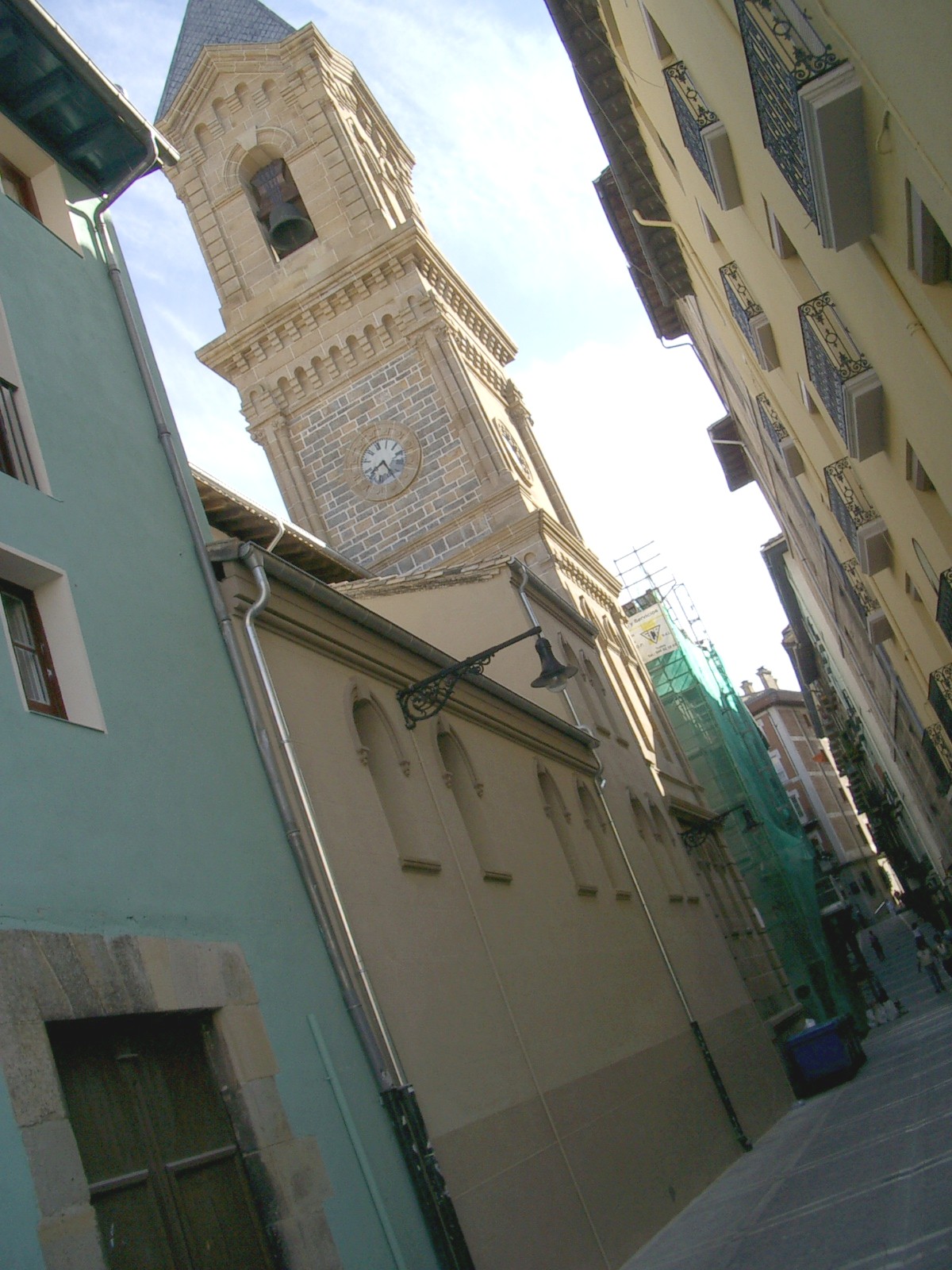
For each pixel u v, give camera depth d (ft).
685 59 52.60
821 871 182.91
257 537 62.39
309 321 142.72
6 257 39.40
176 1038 31.37
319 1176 32.99
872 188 35.50
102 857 30.42
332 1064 35.94
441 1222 36.94
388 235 139.95
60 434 37.55
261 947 35.27
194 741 36.76
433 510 133.49
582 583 130.52
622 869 79.66
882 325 42.16
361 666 50.47
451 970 46.42
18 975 26.14
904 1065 91.04
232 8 158.10
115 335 43.78
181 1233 28.60
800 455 88.53
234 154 151.53
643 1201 56.03
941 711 81.10
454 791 58.08
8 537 32.99
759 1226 49.24
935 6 24.07
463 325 147.23
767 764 191.11
